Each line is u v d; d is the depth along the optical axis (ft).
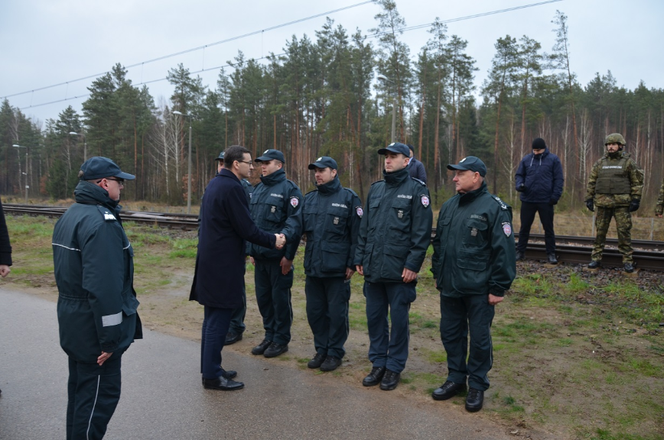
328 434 10.02
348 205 13.87
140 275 26.37
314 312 13.99
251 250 14.85
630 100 158.30
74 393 9.47
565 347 14.58
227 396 11.89
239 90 144.25
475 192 11.52
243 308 16.38
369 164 149.07
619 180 22.50
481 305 11.23
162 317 18.74
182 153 173.99
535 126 155.22
